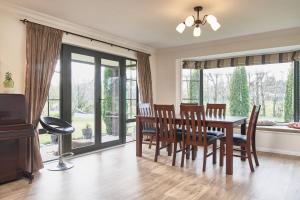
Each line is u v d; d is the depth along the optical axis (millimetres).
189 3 3203
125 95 5410
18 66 3395
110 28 4348
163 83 6066
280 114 5211
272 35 4551
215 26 3029
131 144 5324
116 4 3254
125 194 2639
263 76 5398
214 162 3818
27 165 3256
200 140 3508
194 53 5574
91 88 4645
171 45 5707
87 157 4180
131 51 5418
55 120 3752
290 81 5086
